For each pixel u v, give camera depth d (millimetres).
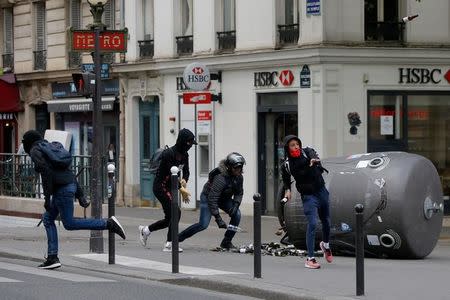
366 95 56750
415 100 57750
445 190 58375
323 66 56125
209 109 64312
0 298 26859
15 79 84688
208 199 38812
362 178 36781
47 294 27625
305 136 57250
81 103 75938
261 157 61031
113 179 34625
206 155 64938
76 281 30578
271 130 60594
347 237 36938
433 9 57406
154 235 47188
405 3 57250
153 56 69500
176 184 32188
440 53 57438
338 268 33000
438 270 32906
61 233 46281
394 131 57469
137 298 27156
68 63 77875
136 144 71562
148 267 33750
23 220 51625
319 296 26141
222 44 63719
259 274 30016
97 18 37844
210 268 33406
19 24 84812
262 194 61094
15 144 86375
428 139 58062
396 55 56750
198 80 61250
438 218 37438
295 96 58375
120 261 35562
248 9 61031
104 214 47094
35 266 34906
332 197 37062
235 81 62469
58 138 50531
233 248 39906
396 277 30672
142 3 71062
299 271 32031
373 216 36312
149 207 70125
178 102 67062
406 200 36000
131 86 71562
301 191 32969
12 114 86688
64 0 78500
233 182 39062
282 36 59188
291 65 58062
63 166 32906
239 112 62125
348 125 56500
